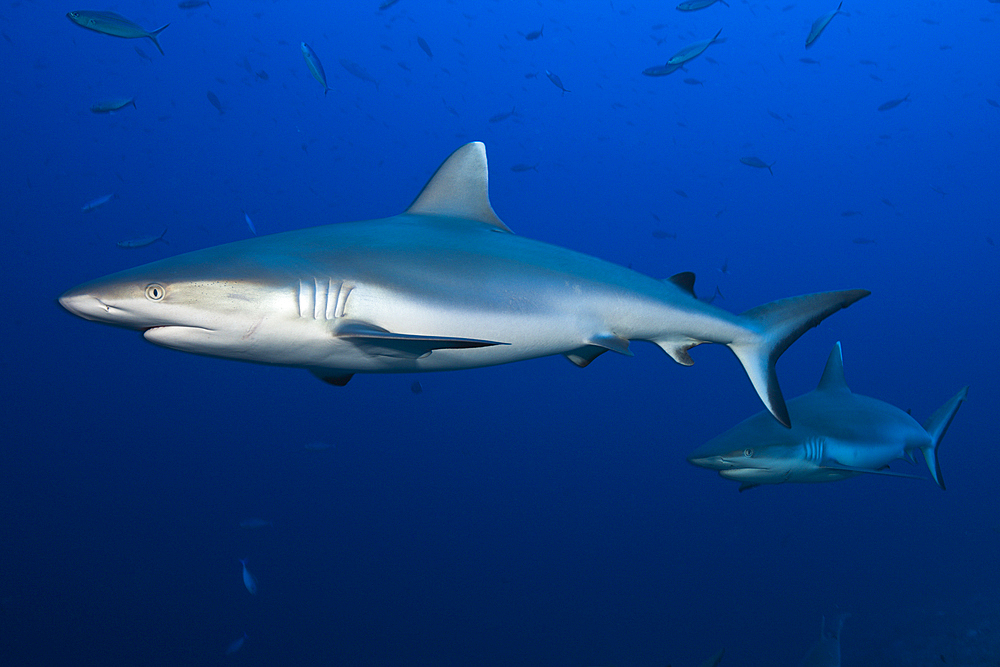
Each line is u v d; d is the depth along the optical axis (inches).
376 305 70.4
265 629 745.6
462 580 989.8
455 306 75.4
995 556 837.2
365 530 1380.4
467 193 101.3
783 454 139.9
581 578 975.6
